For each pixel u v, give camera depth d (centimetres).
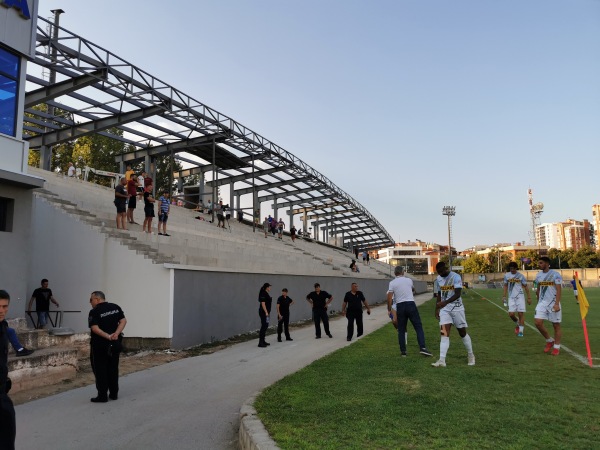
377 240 7100
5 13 1055
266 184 3878
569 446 429
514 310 1230
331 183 4131
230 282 1580
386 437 461
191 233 2245
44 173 2075
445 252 16200
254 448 450
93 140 4450
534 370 778
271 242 3328
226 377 900
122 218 1576
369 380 730
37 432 589
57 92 1714
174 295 1261
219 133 2592
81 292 1314
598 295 3766
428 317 2011
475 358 909
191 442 551
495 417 518
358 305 1404
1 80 1054
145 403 722
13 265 1020
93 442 552
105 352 734
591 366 803
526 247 14638
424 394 621
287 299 1431
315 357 1098
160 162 5094
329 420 524
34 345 952
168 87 2028
